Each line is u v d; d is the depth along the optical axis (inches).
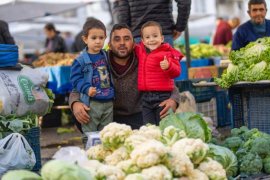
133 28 275.0
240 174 184.2
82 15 1143.0
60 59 471.5
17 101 215.2
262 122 249.3
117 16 304.0
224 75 253.3
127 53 228.1
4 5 512.7
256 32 318.7
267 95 247.0
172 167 141.2
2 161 190.4
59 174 120.0
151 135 161.9
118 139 158.2
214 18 1021.8
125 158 152.8
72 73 222.8
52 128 460.1
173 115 179.0
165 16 270.5
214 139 200.4
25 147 196.1
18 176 126.1
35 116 224.7
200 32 917.8
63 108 438.6
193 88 341.4
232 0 1215.6
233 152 197.3
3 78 216.1
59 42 577.0
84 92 219.6
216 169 152.6
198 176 144.6
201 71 389.7
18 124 206.8
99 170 134.8
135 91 231.8
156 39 224.7
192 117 177.8
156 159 138.6
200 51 480.7
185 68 415.5
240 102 255.8
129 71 230.7
